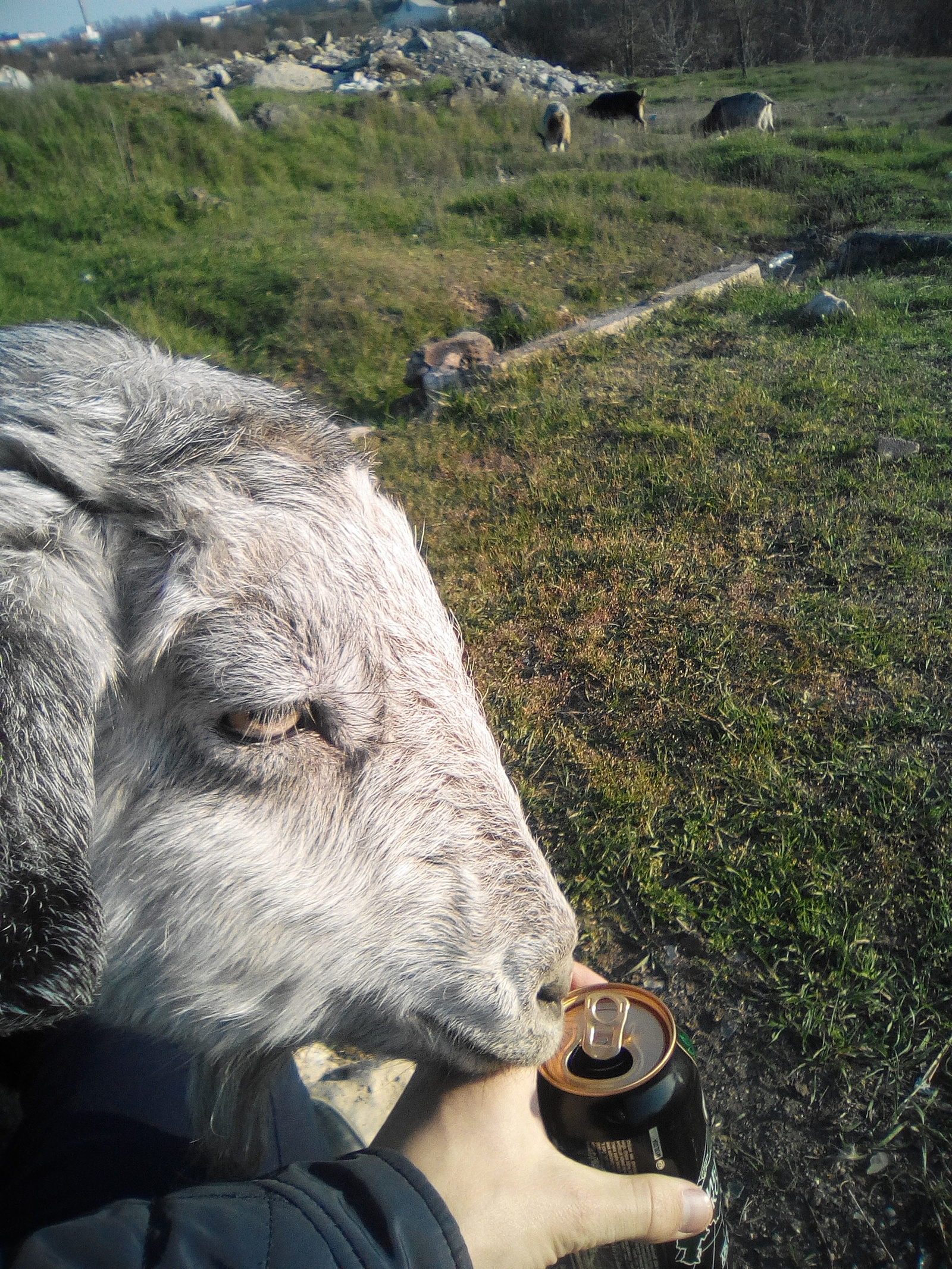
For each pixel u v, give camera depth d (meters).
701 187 3.14
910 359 1.55
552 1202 0.28
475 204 3.03
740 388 1.48
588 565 1.08
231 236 2.86
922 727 0.79
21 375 0.39
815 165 3.43
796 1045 0.58
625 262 2.53
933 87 5.89
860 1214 0.50
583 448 1.38
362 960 0.38
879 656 0.87
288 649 0.35
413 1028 0.39
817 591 0.98
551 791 0.79
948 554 1.01
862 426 1.32
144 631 0.35
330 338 2.14
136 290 2.39
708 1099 0.57
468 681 0.43
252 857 0.36
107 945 0.37
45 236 2.89
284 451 0.39
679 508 1.18
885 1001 0.59
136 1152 0.37
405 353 2.08
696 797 0.76
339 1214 0.24
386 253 2.58
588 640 0.96
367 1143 0.55
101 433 0.37
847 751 0.77
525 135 4.54
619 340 1.81
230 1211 0.24
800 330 1.76
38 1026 0.30
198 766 0.36
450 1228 0.25
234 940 0.37
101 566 0.35
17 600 0.31
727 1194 0.52
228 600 0.35
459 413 1.58
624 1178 0.30
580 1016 0.37
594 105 5.48
